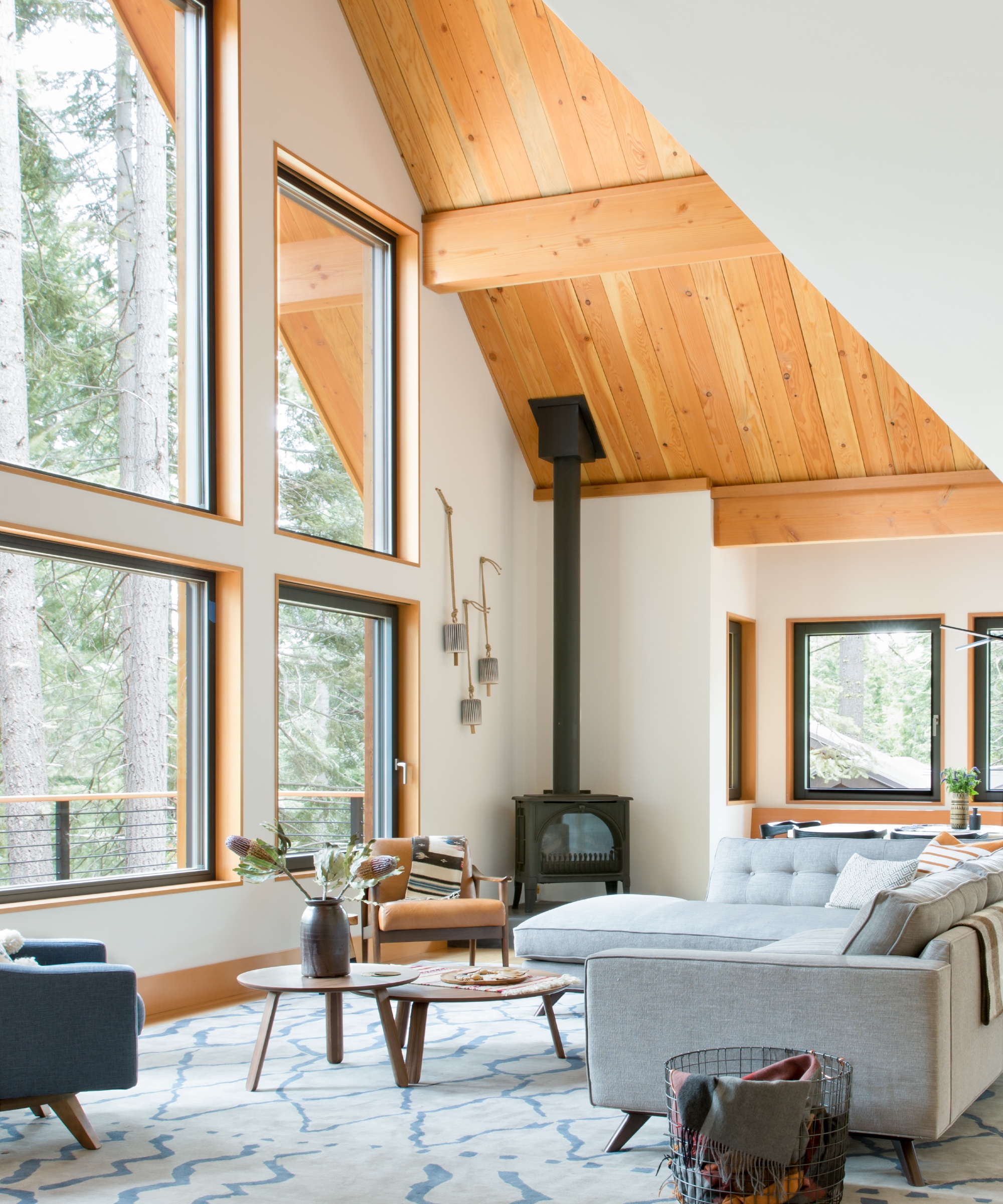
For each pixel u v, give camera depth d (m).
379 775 6.73
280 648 6.02
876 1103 2.94
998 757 8.70
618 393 7.87
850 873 5.16
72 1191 2.91
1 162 4.68
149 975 4.96
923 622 8.95
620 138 6.50
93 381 5.03
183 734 5.39
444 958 6.48
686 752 8.04
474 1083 3.93
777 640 9.23
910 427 7.52
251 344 5.70
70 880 4.80
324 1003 5.31
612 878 7.69
